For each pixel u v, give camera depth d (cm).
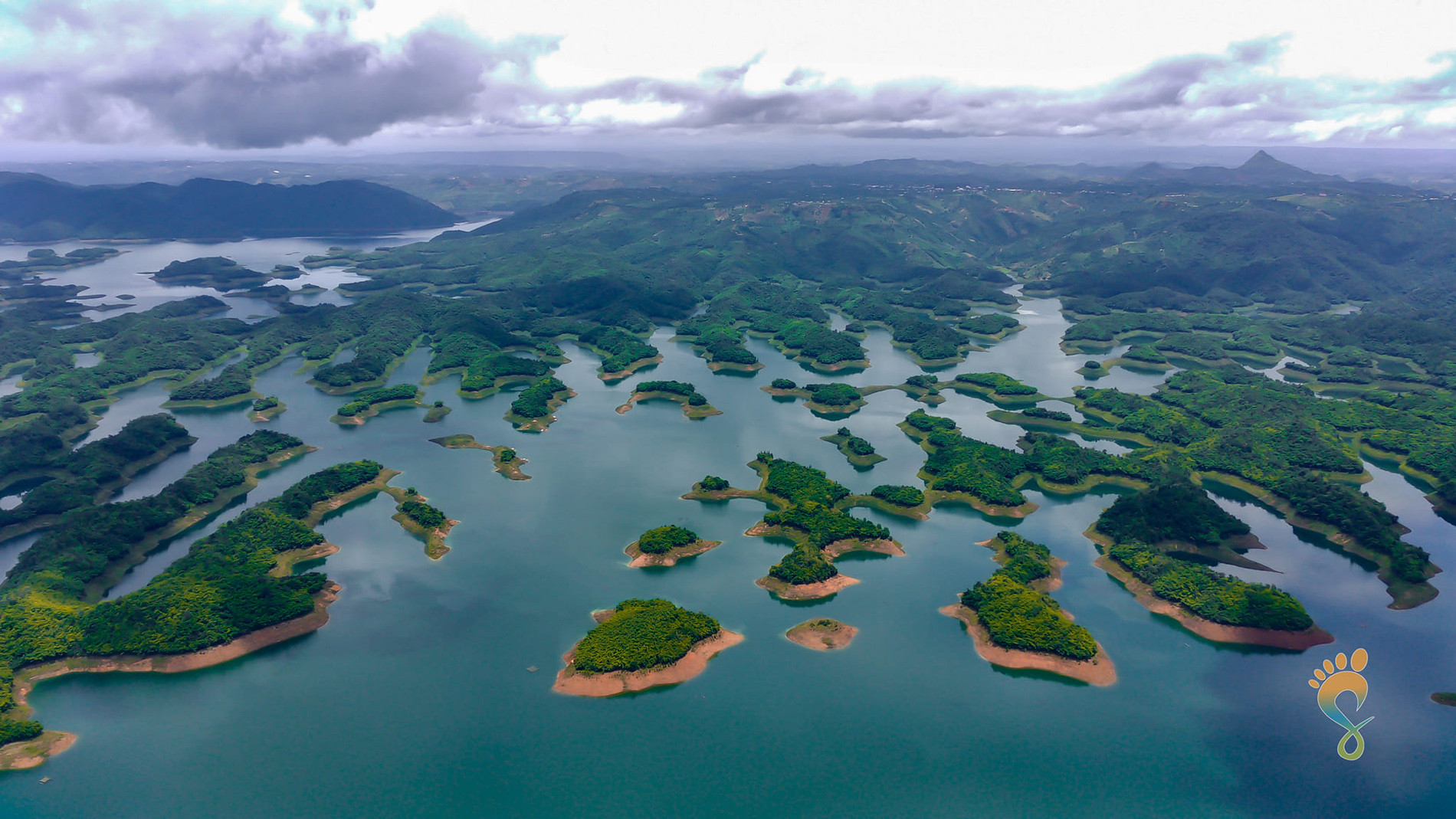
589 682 16638
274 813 13500
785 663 17475
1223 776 14462
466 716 15812
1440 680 17125
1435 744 15312
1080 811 13638
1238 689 16838
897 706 16175
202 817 13450
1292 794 14088
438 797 13838
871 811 13575
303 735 15338
